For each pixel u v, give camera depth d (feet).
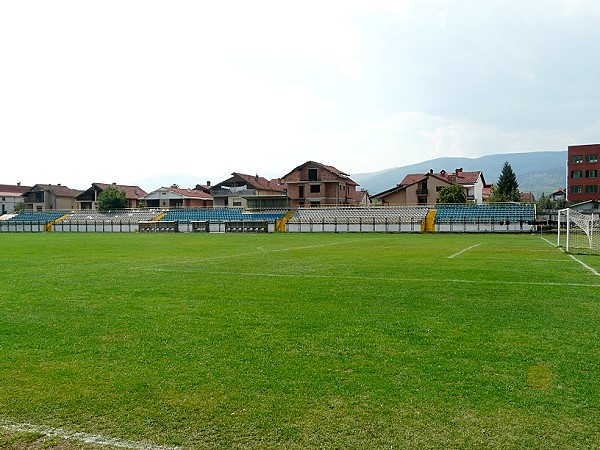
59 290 42.55
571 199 265.54
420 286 43.47
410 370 20.40
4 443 14.74
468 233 175.42
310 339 25.41
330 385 18.81
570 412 16.28
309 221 204.13
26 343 25.18
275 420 15.93
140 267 61.31
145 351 23.61
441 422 15.65
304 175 260.01
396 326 28.12
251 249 95.76
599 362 21.29
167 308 34.04
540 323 28.66
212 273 54.34
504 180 328.70
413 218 190.90
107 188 264.93
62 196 312.91
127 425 15.78
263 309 33.42
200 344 24.71
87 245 112.06
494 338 25.30
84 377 20.02
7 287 44.50
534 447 14.11
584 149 262.26
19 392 18.51
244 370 20.66
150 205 288.10
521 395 17.66
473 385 18.65
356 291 40.86
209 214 229.45
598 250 88.53
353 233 182.91
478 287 42.78
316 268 58.95
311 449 14.12
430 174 259.39
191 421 15.97
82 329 28.07
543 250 89.40
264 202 239.09
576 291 40.37
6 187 362.94
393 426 15.42
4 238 152.25
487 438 14.62
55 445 14.61
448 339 25.17
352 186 283.79
